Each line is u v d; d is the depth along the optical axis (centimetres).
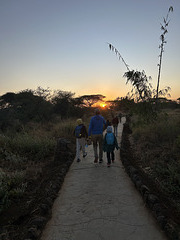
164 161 575
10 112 2188
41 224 299
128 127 1381
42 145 872
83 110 2511
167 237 263
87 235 276
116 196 395
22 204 398
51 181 487
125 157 657
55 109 2411
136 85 916
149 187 419
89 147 953
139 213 327
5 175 530
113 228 289
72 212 343
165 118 941
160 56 910
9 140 942
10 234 294
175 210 340
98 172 552
